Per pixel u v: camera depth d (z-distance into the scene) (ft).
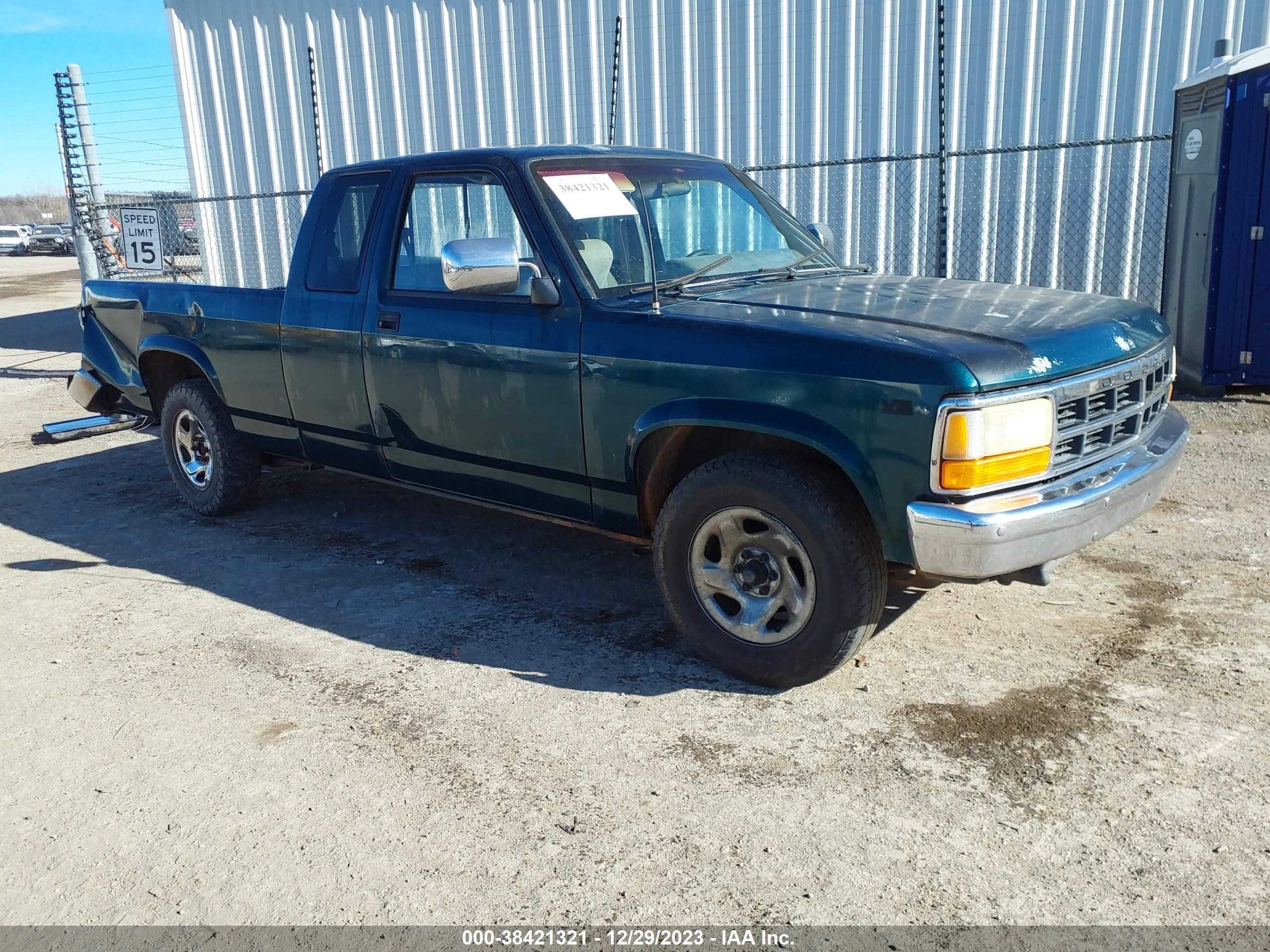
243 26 43.50
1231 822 9.50
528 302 13.75
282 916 8.85
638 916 8.65
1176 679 12.21
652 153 15.87
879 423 10.72
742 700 12.23
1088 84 30.71
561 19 36.96
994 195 32.50
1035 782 10.28
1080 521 10.96
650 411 12.46
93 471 24.71
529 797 10.41
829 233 17.33
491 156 14.42
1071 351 11.15
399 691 12.81
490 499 15.25
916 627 13.94
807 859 9.29
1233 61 24.36
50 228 148.87
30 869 9.68
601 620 14.80
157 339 19.95
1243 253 25.08
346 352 16.19
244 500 20.04
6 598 16.62
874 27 32.50
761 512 11.79
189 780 11.01
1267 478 19.61
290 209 45.03
